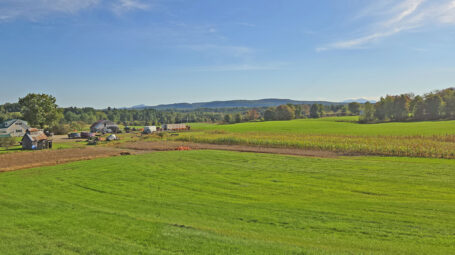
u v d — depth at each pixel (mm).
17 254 8695
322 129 92188
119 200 17531
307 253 9102
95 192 19844
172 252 9000
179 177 24969
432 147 39438
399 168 27781
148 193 19516
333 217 13820
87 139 72500
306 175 25172
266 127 107500
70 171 28219
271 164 31453
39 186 21812
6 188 21016
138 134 92375
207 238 10320
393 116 137875
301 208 15492
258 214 14391
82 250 9039
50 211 14188
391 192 19156
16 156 40750
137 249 9156
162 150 48000
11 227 11375
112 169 29094
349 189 20203
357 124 115812
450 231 11781
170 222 12617
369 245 10234
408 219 13398
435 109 127250
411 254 9461
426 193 18766
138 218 13055
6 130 86938
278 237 11039
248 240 10305
